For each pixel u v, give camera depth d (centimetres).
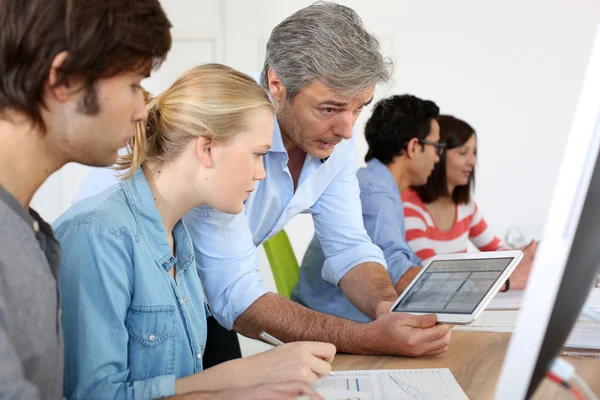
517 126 427
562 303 76
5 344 77
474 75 427
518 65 423
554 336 79
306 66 156
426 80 430
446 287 149
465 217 280
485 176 433
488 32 423
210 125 123
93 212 119
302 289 228
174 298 128
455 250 274
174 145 126
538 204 430
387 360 140
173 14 429
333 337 147
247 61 430
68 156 95
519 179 430
